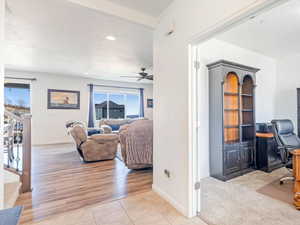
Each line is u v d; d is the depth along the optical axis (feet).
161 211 6.47
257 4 3.88
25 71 19.39
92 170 11.21
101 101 24.39
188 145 6.10
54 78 20.92
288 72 13.92
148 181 9.39
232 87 10.96
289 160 9.18
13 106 19.06
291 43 11.25
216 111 9.81
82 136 12.97
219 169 9.61
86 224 5.70
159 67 7.95
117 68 18.06
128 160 10.97
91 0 6.65
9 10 7.53
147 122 11.48
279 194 7.80
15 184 7.66
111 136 13.69
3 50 4.90
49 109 20.59
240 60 11.89
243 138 11.59
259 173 10.53
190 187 6.09
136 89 26.89
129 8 7.36
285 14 7.75
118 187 8.59
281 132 9.55
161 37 7.79
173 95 6.91
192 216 6.13
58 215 6.19
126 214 6.27
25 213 6.29
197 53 6.26
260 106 13.26
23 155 8.00
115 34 10.02
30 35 10.14
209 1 5.14
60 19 8.35
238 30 9.38
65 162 13.04
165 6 7.26
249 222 5.82
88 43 11.30
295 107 13.48
